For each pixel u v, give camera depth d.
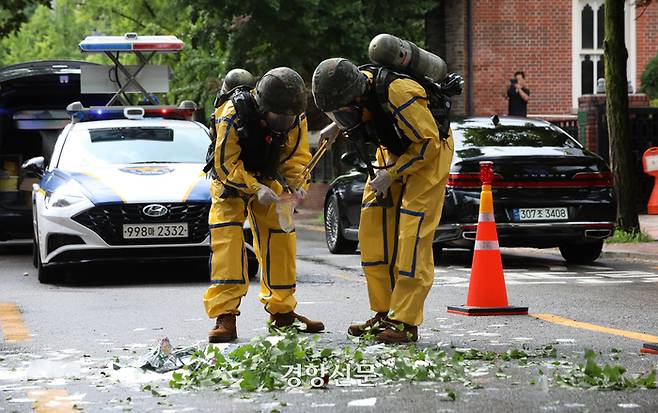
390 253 11.10
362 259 11.20
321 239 27.59
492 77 43.88
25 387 8.98
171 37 22.75
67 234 16.59
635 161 32.19
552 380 8.88
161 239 16.59
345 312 13.36
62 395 8.65
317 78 10.40
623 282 16.89
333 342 10.93
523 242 19.14
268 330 11.59
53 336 11.74
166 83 22.95
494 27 43.75
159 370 9.59
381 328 11.09
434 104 10.71
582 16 44.09
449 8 43.78
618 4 24.11
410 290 10.73
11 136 25.36
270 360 9.16
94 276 18.48
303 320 11.70
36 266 20.59
